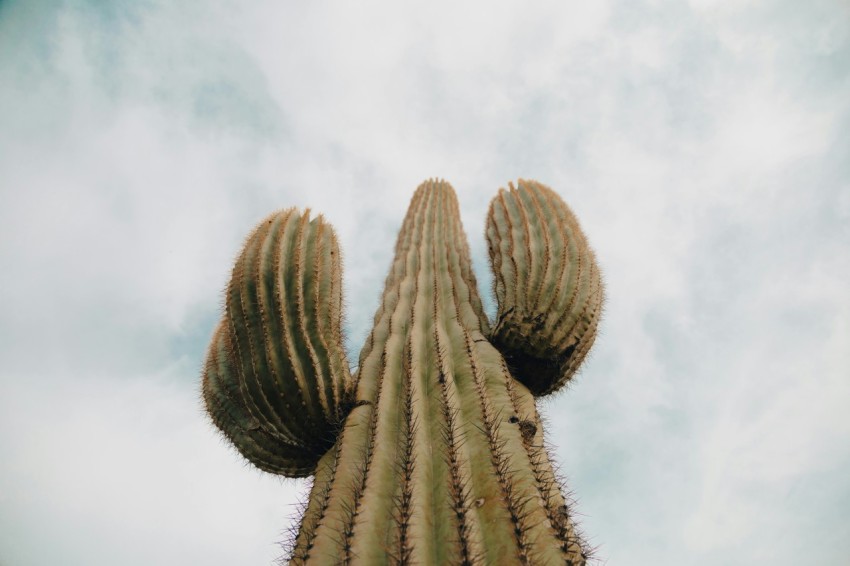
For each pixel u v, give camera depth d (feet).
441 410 10.90
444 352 13.26
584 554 8.57
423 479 9.23
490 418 10.57
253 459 13.62
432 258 20.26
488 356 13.55
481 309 17.37
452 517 8.27
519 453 9.77
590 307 15.29
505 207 19.21
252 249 13.46
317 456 13.28
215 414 13.97
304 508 10.55
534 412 12.29
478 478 9.20
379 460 9.86
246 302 12.60
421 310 15.96
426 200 25.31
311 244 14.32
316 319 12.94
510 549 7.72
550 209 17.71
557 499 9.34
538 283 15.14
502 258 17.17
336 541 8.41
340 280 15.03
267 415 12.34
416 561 7.56
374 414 11.41
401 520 8.15
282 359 12.13
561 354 14.84
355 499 8.93
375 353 14.74
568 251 15.92
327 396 12.46
